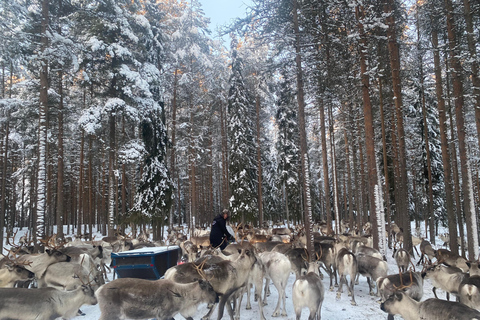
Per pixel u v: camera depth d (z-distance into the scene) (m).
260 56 26.39
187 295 5.98
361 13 13.69
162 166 23.81
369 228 25.03
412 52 15.98
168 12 28.23
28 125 23.22
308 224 11.72
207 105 29.89
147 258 7.97
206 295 6.11
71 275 7.82
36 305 5.62
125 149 21.25
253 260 7.50
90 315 7.43
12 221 36.81
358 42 13.84
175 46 26.03
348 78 15.08
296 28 13.38
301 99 13.35
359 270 9.44
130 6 22.61
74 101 26.97
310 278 6.68
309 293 6.42
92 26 19.73
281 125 32.91
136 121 20.58
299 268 10.07
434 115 27.55
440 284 8.25
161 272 8.38
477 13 11.97
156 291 5.68
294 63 13.80
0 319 5.32
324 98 16.97
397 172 20.67
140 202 22.91
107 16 19.64
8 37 14.08
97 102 21.36
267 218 39.69
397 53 16.09
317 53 14.16
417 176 28.38
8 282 7.32
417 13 15.45
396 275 7.70
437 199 28.30
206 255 8.31
